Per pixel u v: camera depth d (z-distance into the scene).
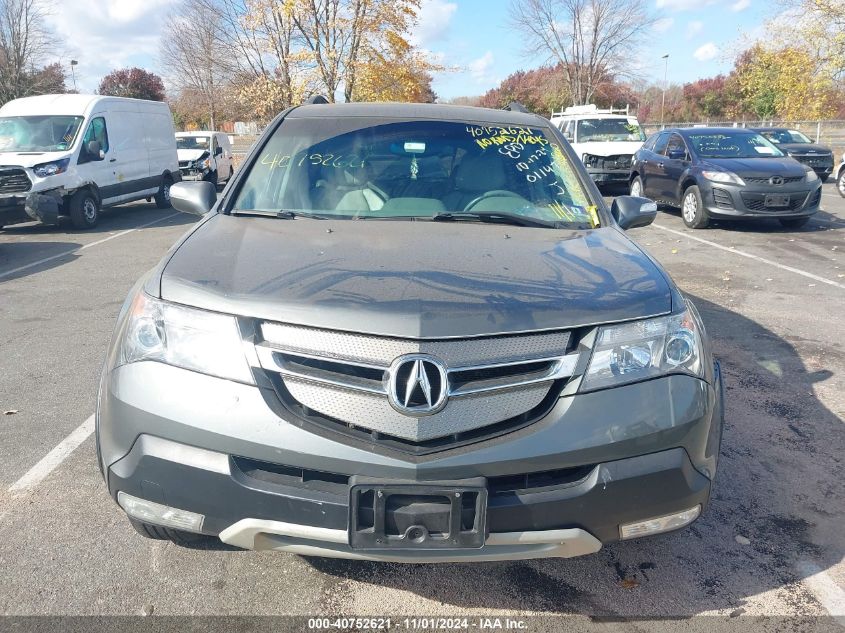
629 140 17.41
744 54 31.62
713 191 11.05
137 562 2.73
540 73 45.97
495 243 2.85
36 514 3.04
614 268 2.61
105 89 51.12
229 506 2.18
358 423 2.11
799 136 19.53
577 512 2.18
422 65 19.50
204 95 32.28
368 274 2.40
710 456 2.42
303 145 3.69
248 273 2.42
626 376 2.26
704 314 6.48
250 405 2.15
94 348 5.37
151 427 2.21
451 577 2.70
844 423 4.18
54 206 11.48
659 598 2.61
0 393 4.45
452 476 2.08
